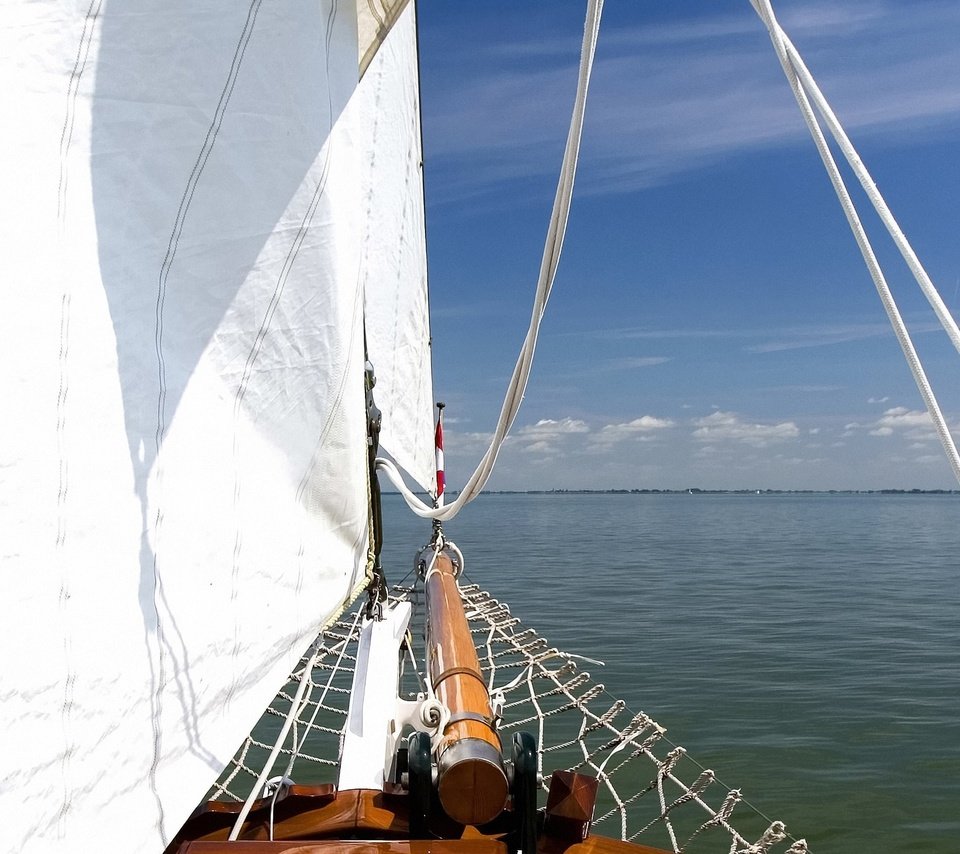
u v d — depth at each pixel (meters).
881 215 1.81
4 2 1.62
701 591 26.47
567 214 2.44
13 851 1.47
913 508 170.75
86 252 1.75
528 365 2.83
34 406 1.60
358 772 3.27
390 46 4.94
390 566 27.23
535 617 20.69
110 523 1.76
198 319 2.06
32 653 1.54
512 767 2.37
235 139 2.10
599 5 2.10
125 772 1.76
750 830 7.73
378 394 5.37
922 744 10.47
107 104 1.81
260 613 2.30
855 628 19.23
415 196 5.95
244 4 2.08
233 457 2.18
